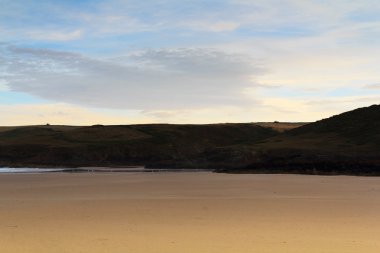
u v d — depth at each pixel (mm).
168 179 51781
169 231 15930
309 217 19234
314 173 66312
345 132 116562
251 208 22359
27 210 21859
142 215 20000
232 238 14602
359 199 26547
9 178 54562
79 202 25469
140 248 13102
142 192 32562
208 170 92375
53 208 22625
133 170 93500
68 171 85750
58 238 14633
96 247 13250
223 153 105625
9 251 12734
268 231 15898
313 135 121000
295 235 15109
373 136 106688
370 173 63469
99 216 19750
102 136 160875
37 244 13695
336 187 37031
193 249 12969
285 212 20812
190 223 17750
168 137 162125
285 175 63094
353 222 17844
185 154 151000
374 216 19438
